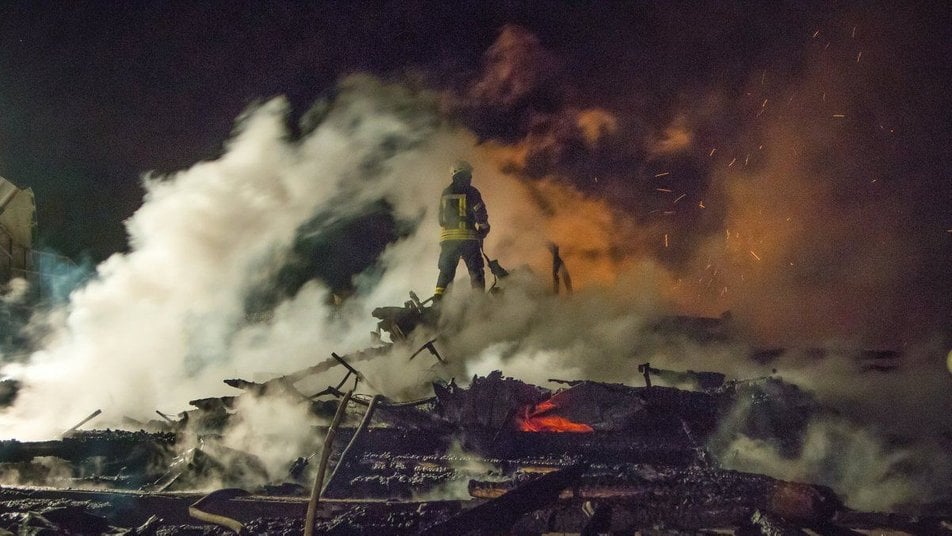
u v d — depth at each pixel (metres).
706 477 6.66
